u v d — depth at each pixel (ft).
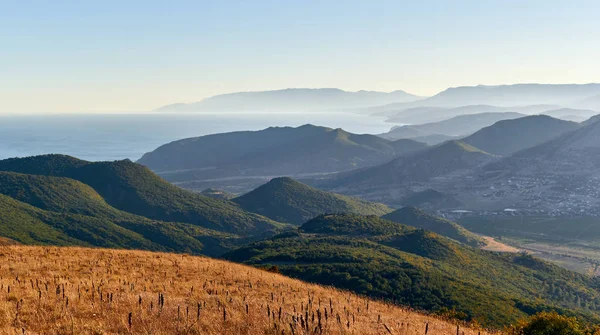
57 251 94.68
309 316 59.52
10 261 78.23
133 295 59.67
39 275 69.51
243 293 73.41
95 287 63.77
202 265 97.76
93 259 88.94
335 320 58.95
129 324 44.86
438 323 73.36
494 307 168.14
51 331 42.91
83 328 44.32
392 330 57.98
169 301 59.26
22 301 51.70
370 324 60.49
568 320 78.43
